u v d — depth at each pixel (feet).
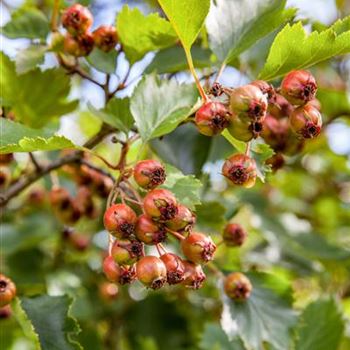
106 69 1.53
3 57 1.52
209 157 1.66
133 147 2.02
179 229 1.22
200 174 1.65
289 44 1.25
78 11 1.49
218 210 1.59
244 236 1.56
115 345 2.14
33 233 2.04
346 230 2.49
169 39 1.50
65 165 1.65
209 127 1.20
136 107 1.35
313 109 1.25
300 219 2.42
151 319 2.14
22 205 2.13
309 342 1.70
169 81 1.40
